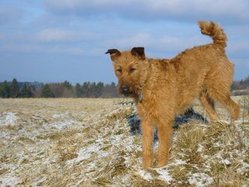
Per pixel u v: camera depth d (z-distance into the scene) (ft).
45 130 11.27
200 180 5.01
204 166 5.32
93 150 7.20
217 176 5.00
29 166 7.38
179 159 5.73
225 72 7.06
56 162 7.20
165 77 6.07
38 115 14.03
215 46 7.14
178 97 6.30
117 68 6.14
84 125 9.98
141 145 6.77
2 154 8.60
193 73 6.63
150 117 6.04
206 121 7.73
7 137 10.29
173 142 6.40
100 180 5.66
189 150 5.87
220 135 6.03
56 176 6.43
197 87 6.81
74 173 6.34
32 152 8.38
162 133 5.94
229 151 5.55
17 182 6.73
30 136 10.32
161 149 5.90
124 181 5.50
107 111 10.73
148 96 5.98
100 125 8.97
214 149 5.69
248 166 5.15
